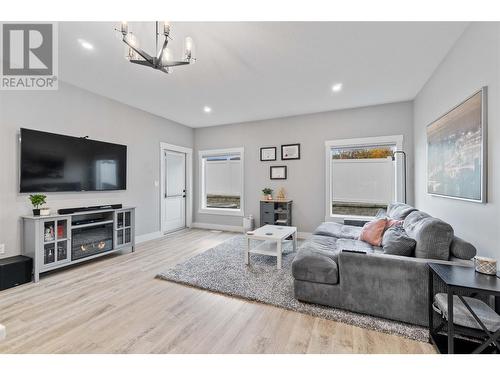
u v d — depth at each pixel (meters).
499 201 1.71
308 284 2.16
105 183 3.79
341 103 4.14
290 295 2.33
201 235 5.08
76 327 1.86
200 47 2.44
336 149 4.64
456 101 2.36
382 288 1.93
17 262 2.58
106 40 2.32
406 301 1.87
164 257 3.59
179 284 2.64
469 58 2.10
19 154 2.86
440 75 2.78
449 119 2.46
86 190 3.51
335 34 2.23
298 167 4.86
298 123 4.85
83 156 3.47
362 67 2.88
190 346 1.65
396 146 4.11
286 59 2.69
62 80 3.25
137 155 4.43
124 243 3.80
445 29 2.16
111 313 2.06
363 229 3.03
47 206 3.11
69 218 3.00
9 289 2.50
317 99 3.96
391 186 4.27
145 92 3.67
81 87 3.48
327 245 2.76
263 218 4.90
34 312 2.07
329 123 4.58
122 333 1.79
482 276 1.45
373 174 4.39
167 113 4.74
